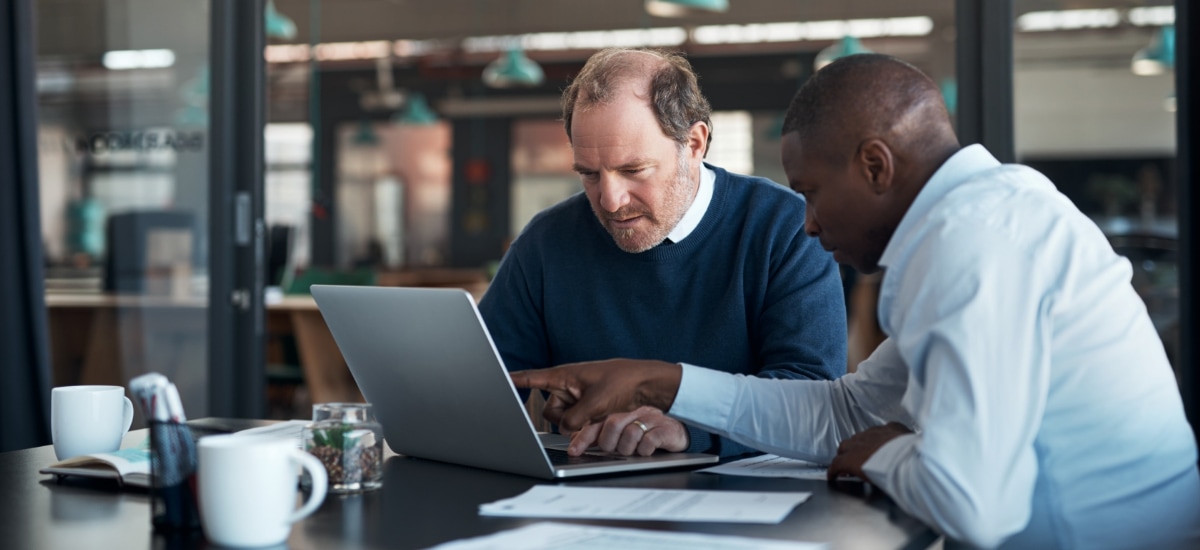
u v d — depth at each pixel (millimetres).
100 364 3830
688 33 11266
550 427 1778
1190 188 2545
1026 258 1122
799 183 1312
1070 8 7637
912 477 1097
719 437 1584
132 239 3797
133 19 3777
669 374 1478
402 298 1344
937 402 1090
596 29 11219
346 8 10977
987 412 1071
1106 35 8758
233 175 3668
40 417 3541
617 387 1469
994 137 2748
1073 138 10102
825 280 1812
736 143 11992
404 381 1438
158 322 3770
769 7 10578
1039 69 9109
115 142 3807
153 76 3758
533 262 1939
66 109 3854
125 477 1266
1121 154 10195
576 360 1889
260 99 3682
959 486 1057
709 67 11938
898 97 1240
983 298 1101
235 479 1008
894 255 1221
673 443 1473
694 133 1743
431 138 13469
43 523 1113
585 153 1686
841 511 1154
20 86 3482
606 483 1312
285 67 11688
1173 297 3598
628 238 1761
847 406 1472
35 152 3521
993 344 1089
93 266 3832
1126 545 1178
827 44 11461
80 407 1430
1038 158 10219
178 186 3730
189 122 3711
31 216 3506
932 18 10617
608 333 1867
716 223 1841
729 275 1836
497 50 11617
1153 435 1206
